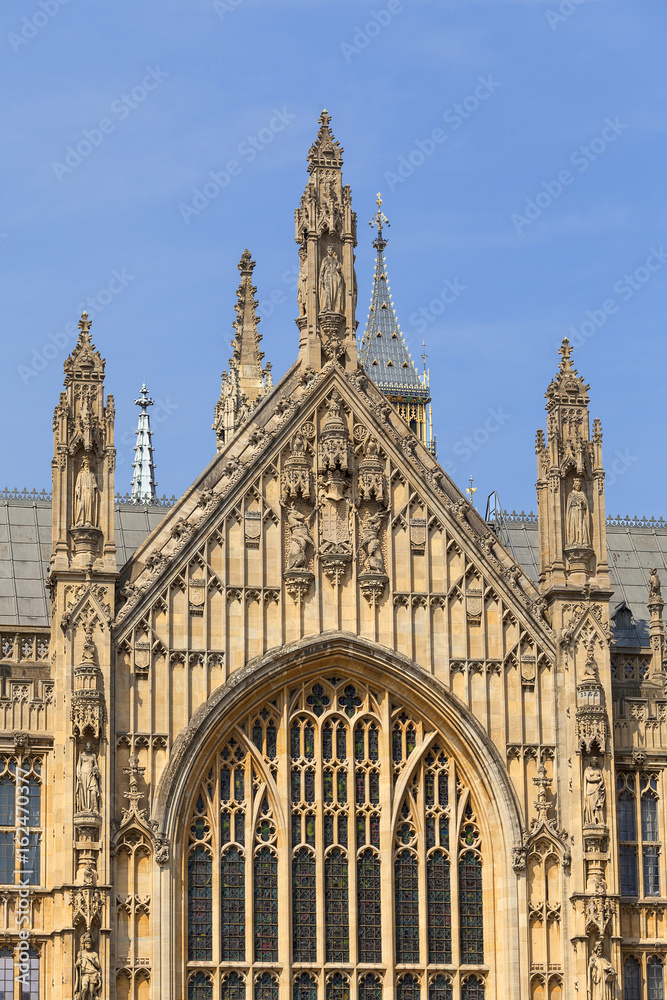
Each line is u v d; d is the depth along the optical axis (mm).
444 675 85250
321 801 83500
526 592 87250
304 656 83812
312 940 82250
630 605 104750
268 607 84500
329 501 86062
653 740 87688
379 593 85312
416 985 82688
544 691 86000
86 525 83000
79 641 81812
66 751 80562
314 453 86312
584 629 86188
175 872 80875
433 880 83812
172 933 80062
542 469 88938
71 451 84000
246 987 81000
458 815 84500
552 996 82812
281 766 83375
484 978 83250
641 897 85938
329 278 88750
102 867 79188
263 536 85000
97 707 80250
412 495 86812
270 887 82312
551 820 84312
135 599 82938
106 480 84062
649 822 87250
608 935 82812
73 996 77625
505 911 83250
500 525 108812
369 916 83000
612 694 89438
